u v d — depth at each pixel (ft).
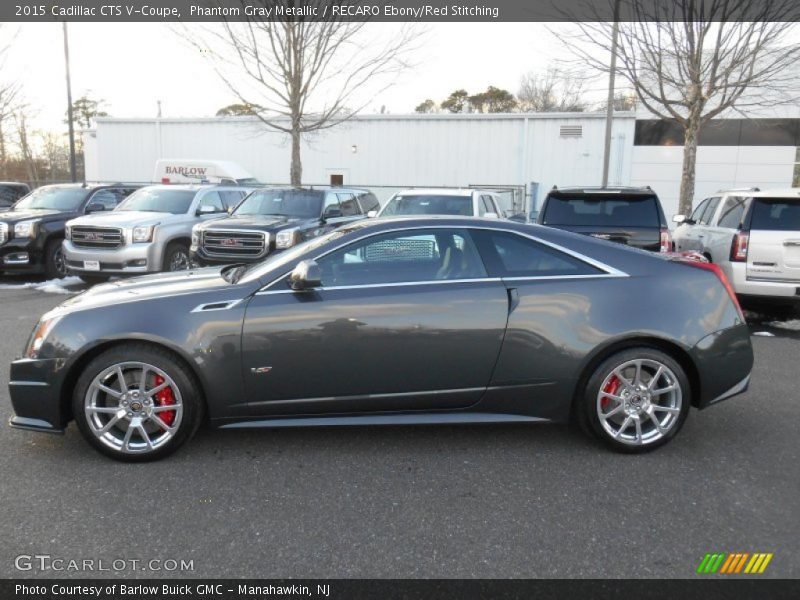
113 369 12.29
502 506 11.00
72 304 13.06
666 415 13.23
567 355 12.92
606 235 24.76
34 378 12.31
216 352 12.38
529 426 14.85
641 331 12.91
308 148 78.69
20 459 12.71
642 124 71.31
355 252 13.17
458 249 13.29
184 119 81.71
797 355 22.08
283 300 12.63
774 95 57.11
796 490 11.65
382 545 9.78
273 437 14.02
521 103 152.66
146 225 34.09
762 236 25.17
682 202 44.55
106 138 84.89
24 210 40.42
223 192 40.98
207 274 14.99
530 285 13.04
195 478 11.98
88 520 10.42
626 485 11.83
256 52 49.37
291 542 9.85
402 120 75.20
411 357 12.79
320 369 12.68
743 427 14.88
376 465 12.64
